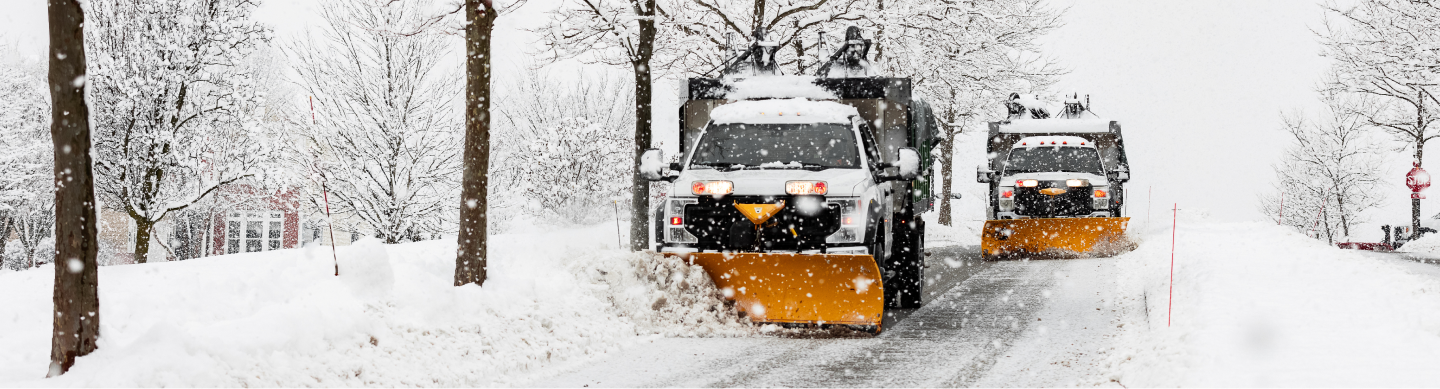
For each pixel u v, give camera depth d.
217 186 18.52
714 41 19.00
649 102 15.32
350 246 8.18
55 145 5.72
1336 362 6.39
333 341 6.83
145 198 17.66
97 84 17.11
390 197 21.28
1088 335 9.14
